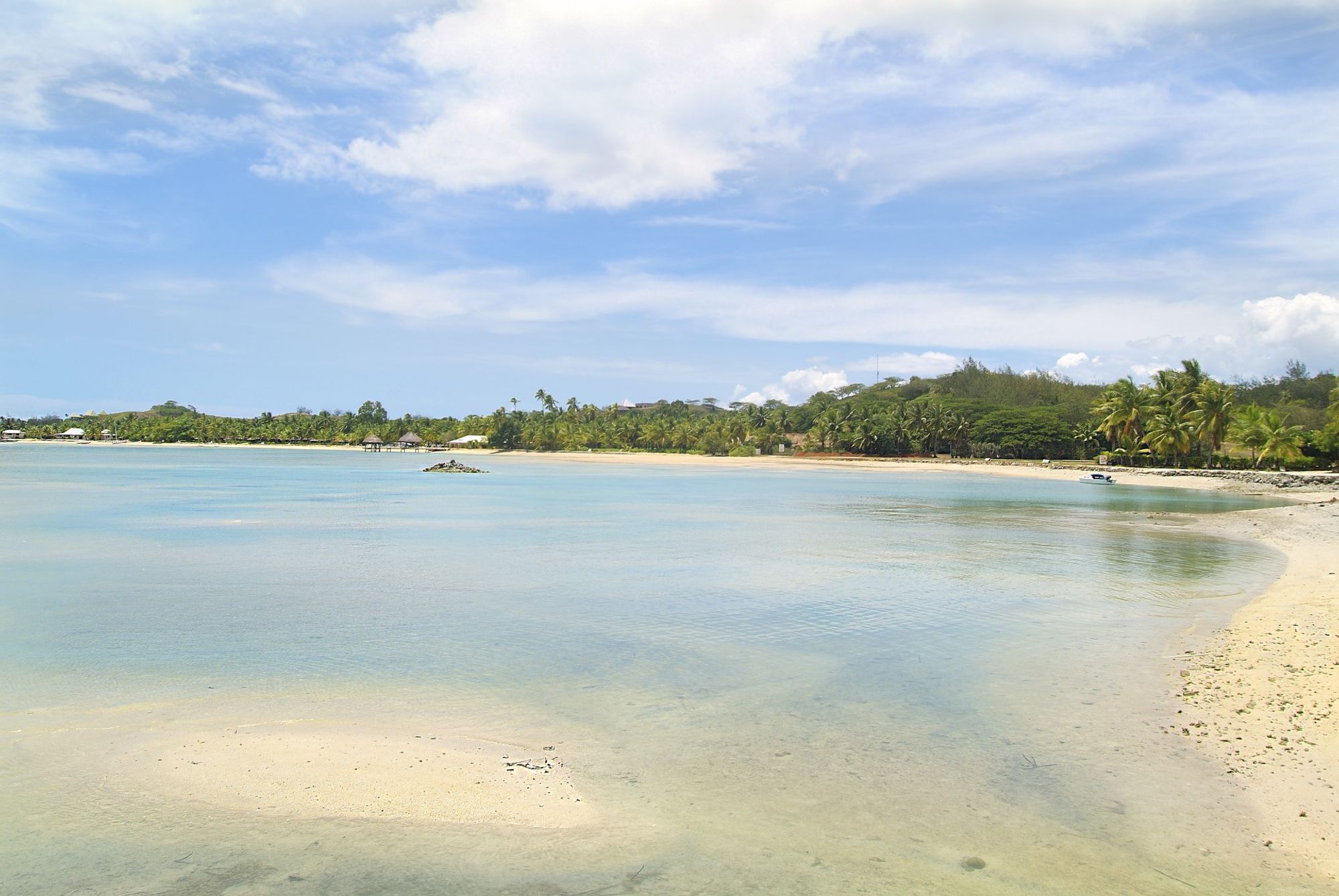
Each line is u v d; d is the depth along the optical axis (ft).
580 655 63.36
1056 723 47.78
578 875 31.48
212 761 41.57
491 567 107.96
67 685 55.16
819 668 60.03
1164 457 396.57
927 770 41.27
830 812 36.70
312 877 31.19
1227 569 105.60
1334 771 40.06
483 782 39.50
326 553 121.49
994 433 524.52
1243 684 53.93
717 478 363.35
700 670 59.36
